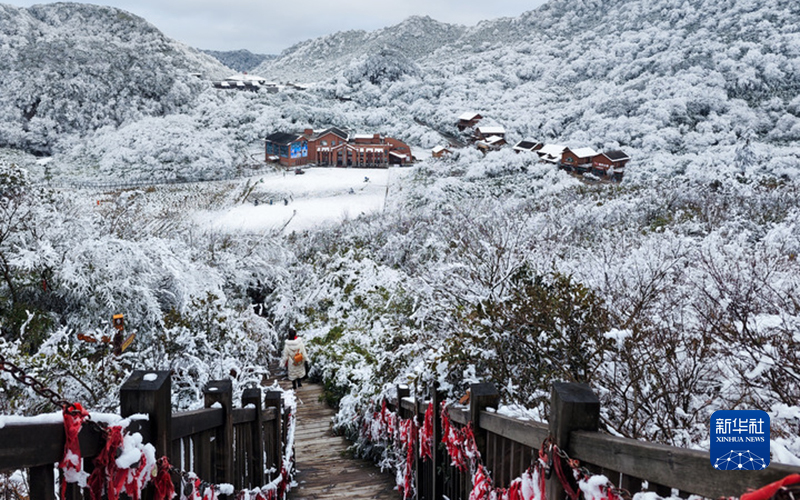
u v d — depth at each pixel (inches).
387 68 5315.0
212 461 121.8
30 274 271.9
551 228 390.6
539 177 2245.3
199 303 271.6
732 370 123.2
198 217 1147.3
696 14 5221.5
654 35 5265.8
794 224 327.6
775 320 127.0
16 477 107.4
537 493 80.3
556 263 240.8
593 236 429.7
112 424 69.6
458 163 2618.1
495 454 108.0
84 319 276.4
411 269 431.5
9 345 174.2
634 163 2664.9
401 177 2541.8
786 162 1814.7
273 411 191.5
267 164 3073.3
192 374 231.5
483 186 2135.8
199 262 379.2
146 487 79.4
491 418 107.4
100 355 207.0
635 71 4549.7
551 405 76.3
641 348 144.4
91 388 180.4
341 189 2301.9
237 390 220.5
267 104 4308.6
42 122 3683.6
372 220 869.2
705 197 527.5
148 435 79.0
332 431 305.9
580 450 70.1
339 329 427.2
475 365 162.6
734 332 127.0
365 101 4916.3
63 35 6136.8
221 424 122.3
